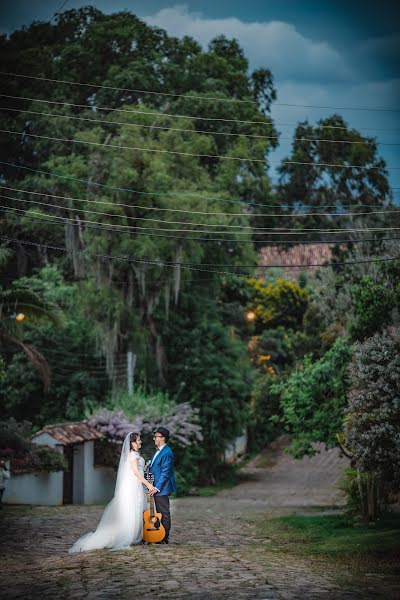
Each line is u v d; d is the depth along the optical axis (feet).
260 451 160.97
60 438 98.22
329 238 159.33
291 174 161.07
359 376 57.16
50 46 138.51
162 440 48.91
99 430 107.24
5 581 37.32
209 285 134.31
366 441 55.93
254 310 171.53
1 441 92.99
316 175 159.94
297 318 173.37
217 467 134.51
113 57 139.95
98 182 119.55
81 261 116.26
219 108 133.59
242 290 162.71
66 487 102.37
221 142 136.56
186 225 115.65
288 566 41.27
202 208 116.57
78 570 38.68
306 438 85.56
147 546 47.34
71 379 126.41
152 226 115.85
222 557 43.34
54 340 126.72
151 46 139.85
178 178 121.08
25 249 140.97
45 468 94.17
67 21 142.82
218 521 71.97
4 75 133.80
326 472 136.15
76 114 136.46
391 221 118.32
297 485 126.62
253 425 153.48
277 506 96.73
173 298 131.23
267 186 135.44
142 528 48.19
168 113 132.57
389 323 77.25
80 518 70.23
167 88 138.00
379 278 96.78
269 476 138.51
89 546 46.70
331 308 114.42
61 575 37.47
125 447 48.34
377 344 58.13
